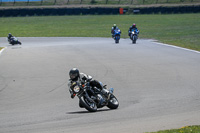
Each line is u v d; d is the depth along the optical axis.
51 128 28.38
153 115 31.92
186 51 90.69
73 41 134.75
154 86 50.50
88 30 180.62
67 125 29.25
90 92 34.84
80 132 25.56
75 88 33.03
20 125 30.92
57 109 38.59
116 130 25.53
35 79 60.09
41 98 46.53
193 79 54.56
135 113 33.34
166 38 130.88
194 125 25.14
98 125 28.28
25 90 52.25
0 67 73.50
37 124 30.84
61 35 162.50
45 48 105.94
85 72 64.19
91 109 34.47
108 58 80.88
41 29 191.75
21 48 108.94
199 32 150.00
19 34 172.00
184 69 64.19
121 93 46.56
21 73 65.94
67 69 68.12
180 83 51.91
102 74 61.81
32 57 86.31
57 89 52.00
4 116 36.38
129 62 74.25
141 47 101.69
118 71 64.19
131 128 26.06
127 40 128.75
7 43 137.25
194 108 34.53
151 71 63.22
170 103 38.34
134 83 53.41
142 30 171.62
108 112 34.53
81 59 80.50
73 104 41.38
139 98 42.62
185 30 162.00
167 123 27.52
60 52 94.62
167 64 70.44
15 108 41.09
